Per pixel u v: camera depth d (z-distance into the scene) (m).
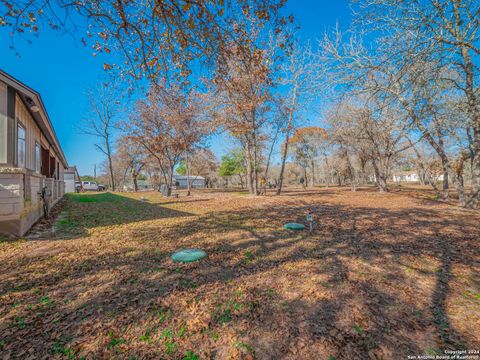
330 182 45.75
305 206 11.41
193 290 3.03
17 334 2.16
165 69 4.93
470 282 3.29
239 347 2.02
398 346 2.04
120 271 3.61
